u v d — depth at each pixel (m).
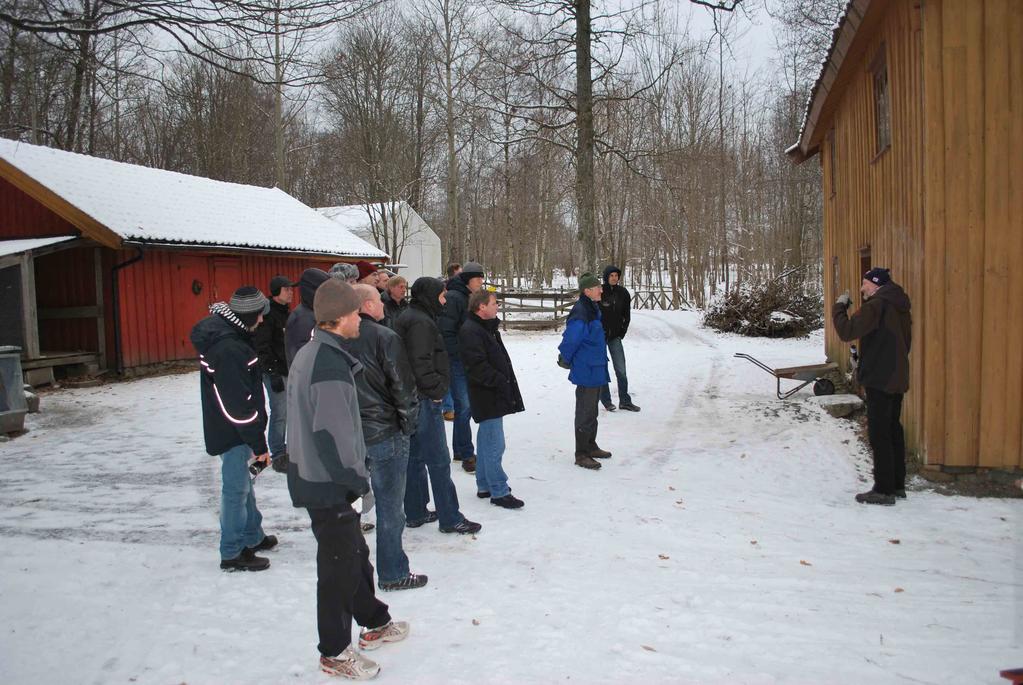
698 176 34.00
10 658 3.51
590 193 16.70
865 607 4.02
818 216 33.16
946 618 3.87
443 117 32.34
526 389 11.41
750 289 19.95
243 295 4.34
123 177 15.81
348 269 6.48
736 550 4.91
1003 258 6.10
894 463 5.98
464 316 6.94
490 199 44.84
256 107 27.83
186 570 4.62
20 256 12.06
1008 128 6.06
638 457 7.43
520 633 3.70
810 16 21.77
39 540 5.23
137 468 7.29
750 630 3.73
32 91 9.00
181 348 14.95
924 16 6.16
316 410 3.24
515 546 4.97
